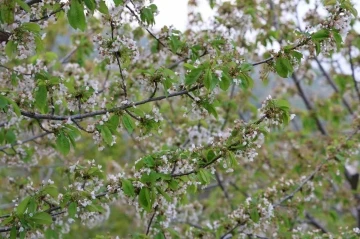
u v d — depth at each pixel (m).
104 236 4.23
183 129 6.45
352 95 9.12
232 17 5.88
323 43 3.62
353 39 7.19
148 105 4.93
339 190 8.44
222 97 6.71
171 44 4.38
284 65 3.56
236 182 8.86
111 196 3.73
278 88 9.66
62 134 3.38
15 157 5.56
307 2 7.53
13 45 3.23
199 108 4.15
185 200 3.97
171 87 3.95
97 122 3.55
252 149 3.50
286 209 5.75
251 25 6.18
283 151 8.63
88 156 9.70
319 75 9.09
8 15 2.96
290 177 7.36
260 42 6.61
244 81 3.55
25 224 3.10
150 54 5.59
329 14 3.62
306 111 8.80
